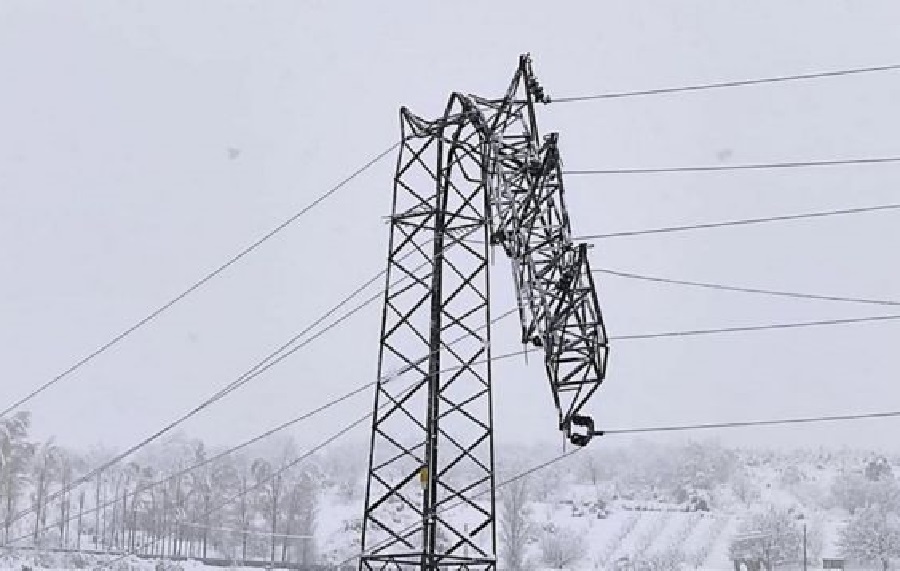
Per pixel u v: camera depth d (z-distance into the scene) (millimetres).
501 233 25750
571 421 24375
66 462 111562
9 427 98812
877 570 128625
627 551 148375
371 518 25453
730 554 137000
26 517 98812
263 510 108312
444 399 25641
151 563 85750
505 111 26469
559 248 25281
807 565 132125
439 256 26312
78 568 80625
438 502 25141
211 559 92000
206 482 111562
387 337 25969
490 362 25562
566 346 24375
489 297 25938
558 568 127000
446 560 27344
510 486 121188
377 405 25719
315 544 104188
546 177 25562
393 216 26719
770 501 198500
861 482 179125
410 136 27109
